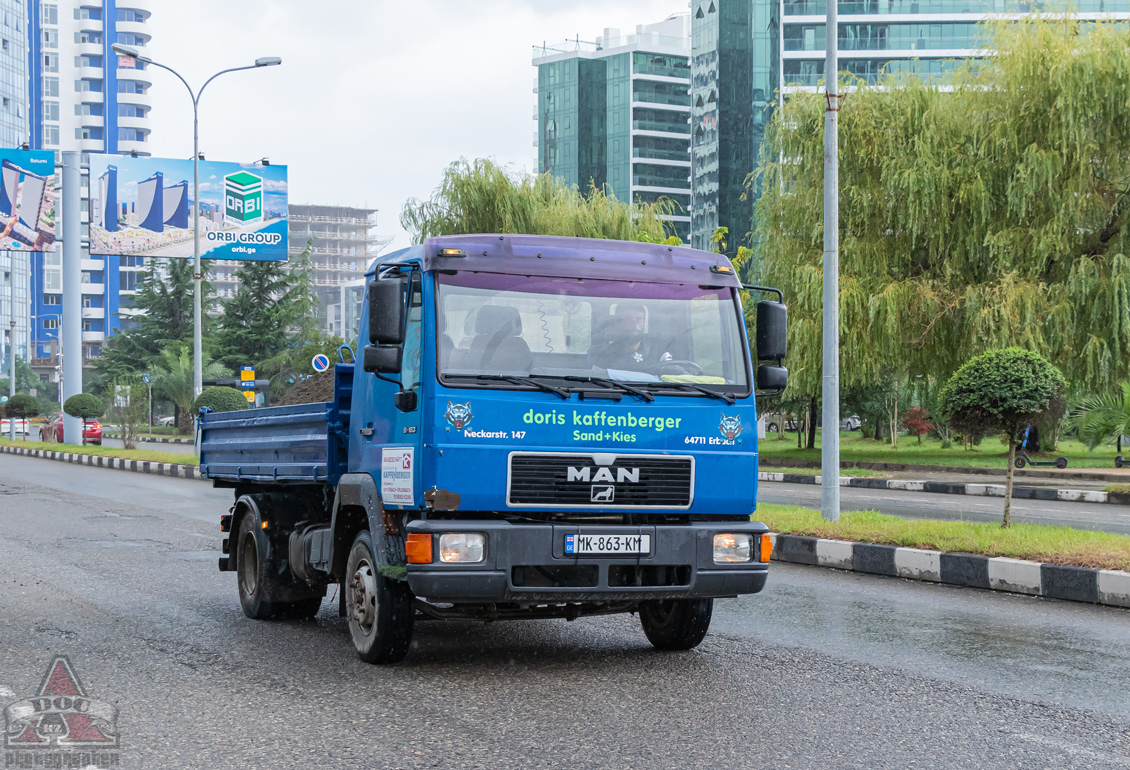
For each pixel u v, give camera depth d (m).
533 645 7.43
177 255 43.22
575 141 128.88
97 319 133.25
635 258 6.68
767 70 98.00
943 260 25.80
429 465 5.97
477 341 6.18
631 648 7.30
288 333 72.31
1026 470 26.03
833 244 13.60
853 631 7.88
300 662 6.83
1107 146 23.61
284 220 44.19
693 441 6.43
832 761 4.75
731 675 6.44
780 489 23.58
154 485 24.64
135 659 6.93
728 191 98.75
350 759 4.78
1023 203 23.81
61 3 139.75
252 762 4.75
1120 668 6.67
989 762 4.77
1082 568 9.34
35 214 42.75
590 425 6.20
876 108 25.92
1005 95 24.42
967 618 8.45
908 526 11.93
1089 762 4.78
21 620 8.29
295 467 8.07
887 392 40.00
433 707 5.66
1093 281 23.41
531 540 6.03
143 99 141.88
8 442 49.06
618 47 127.00
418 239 38.47
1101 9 84.50
